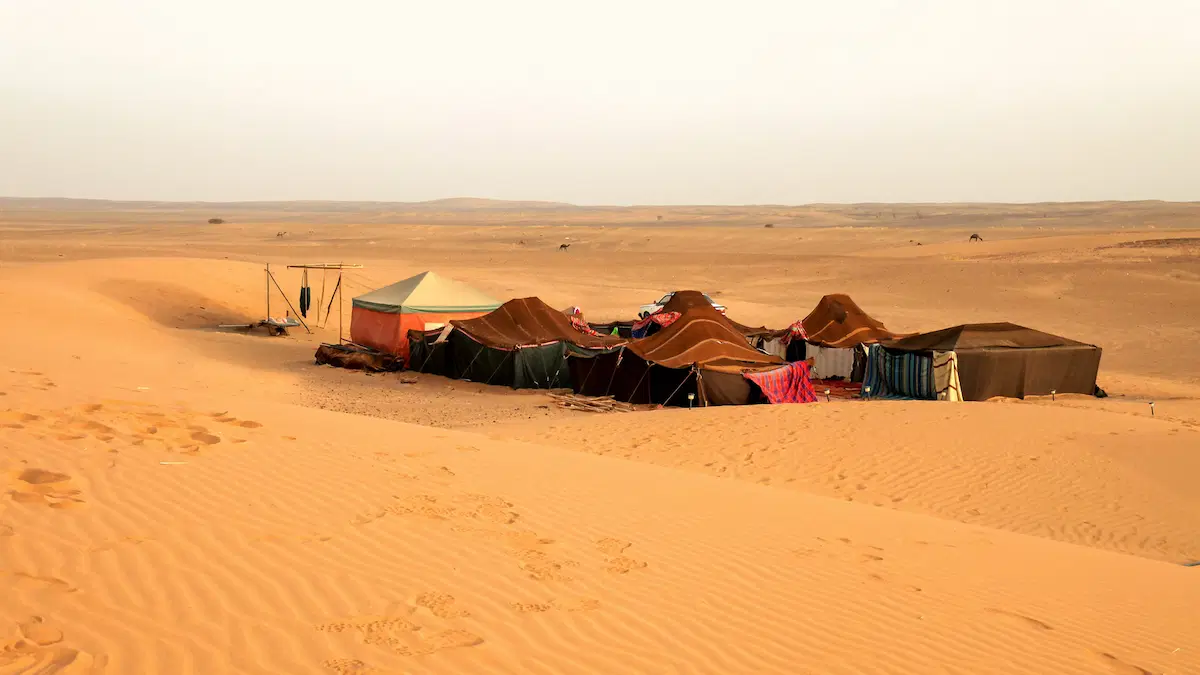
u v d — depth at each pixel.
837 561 8.02
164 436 8.64
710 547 7.88
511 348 26.38
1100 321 42.47
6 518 5.89
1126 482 14.93
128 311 35.69
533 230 122.44
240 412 10.80
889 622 6.62
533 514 8.05
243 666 4.47
